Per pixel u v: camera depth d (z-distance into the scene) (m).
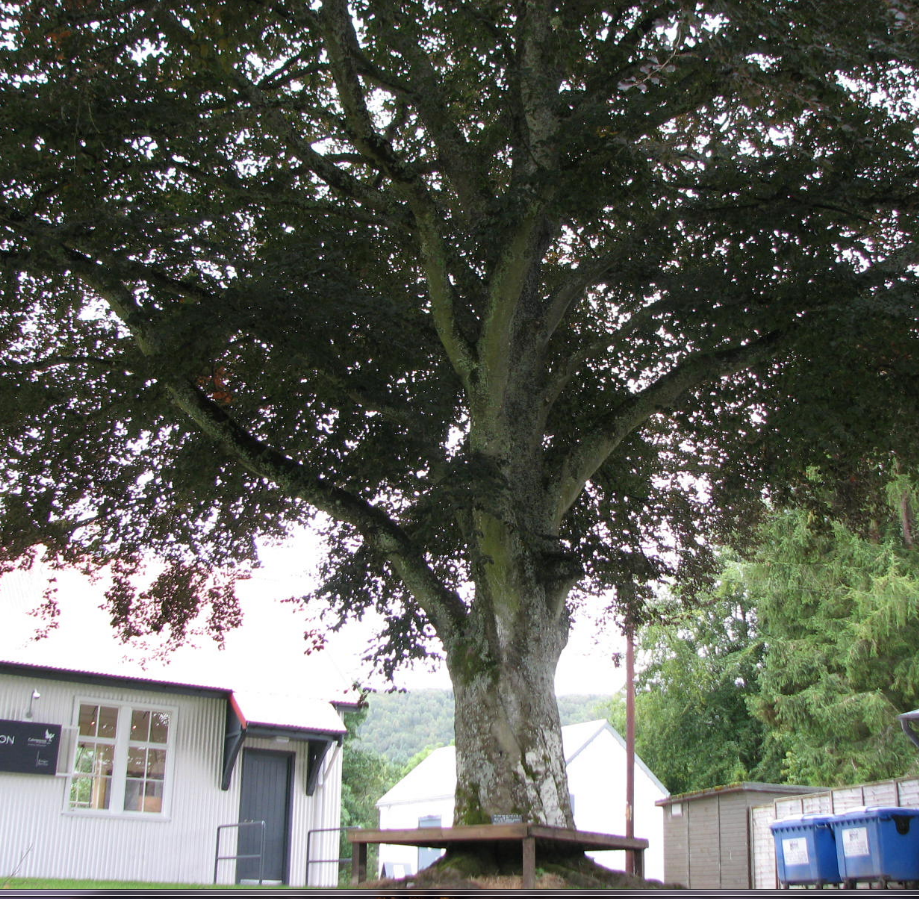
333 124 10.64
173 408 12.05
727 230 10.43
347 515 10.95
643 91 9.50
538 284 11.65
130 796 17.11
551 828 7.72
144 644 14.95
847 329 9.26
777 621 33.19
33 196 10.17
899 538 31.16
